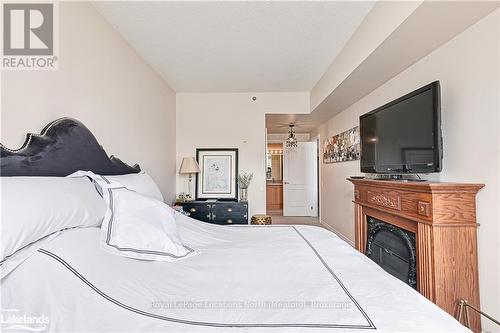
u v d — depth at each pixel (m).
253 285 1.12
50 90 1.59
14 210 0.89
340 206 4.45
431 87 1.92
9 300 0.88
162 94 3.71
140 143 2.94
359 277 1.20
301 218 6.59
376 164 2.67
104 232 1.27
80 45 1.88
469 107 1.81
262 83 3.99
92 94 2.02
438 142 1.86
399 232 2.21
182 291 1.06
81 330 0.82
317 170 6.89
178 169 4.39
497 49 1.62
